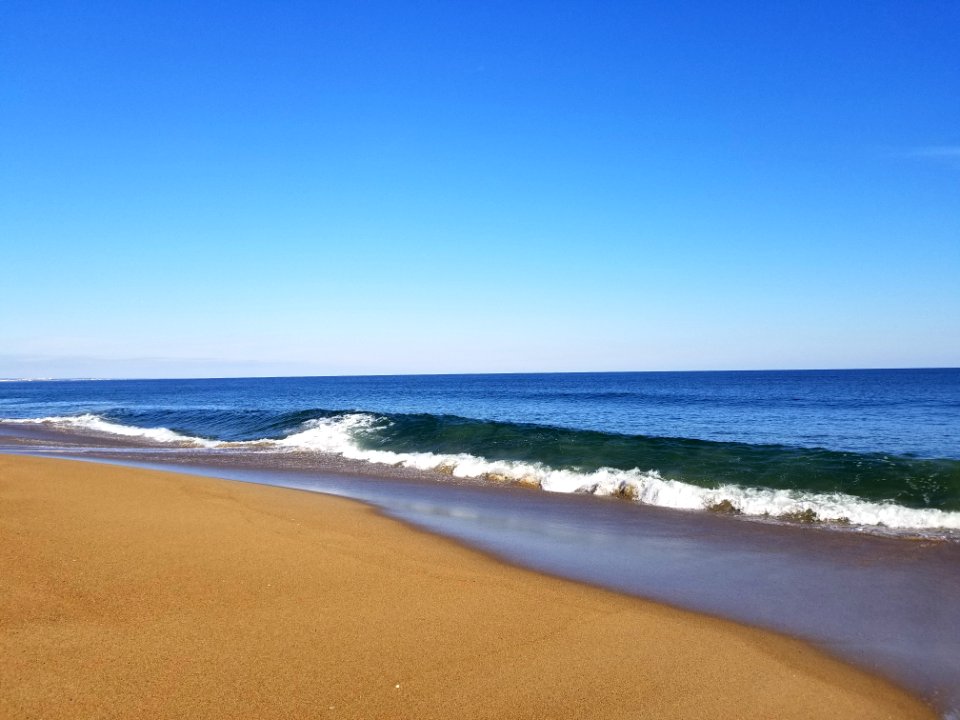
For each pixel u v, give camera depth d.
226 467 17.41
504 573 7.50
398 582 6.82
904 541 9.24
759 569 7.94
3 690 3.95
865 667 5.21
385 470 16.70
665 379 138.50
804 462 13.34
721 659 5.25
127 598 5.80
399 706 4.15
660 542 9.28
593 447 16.47
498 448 17.98
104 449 22.28
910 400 48.88
